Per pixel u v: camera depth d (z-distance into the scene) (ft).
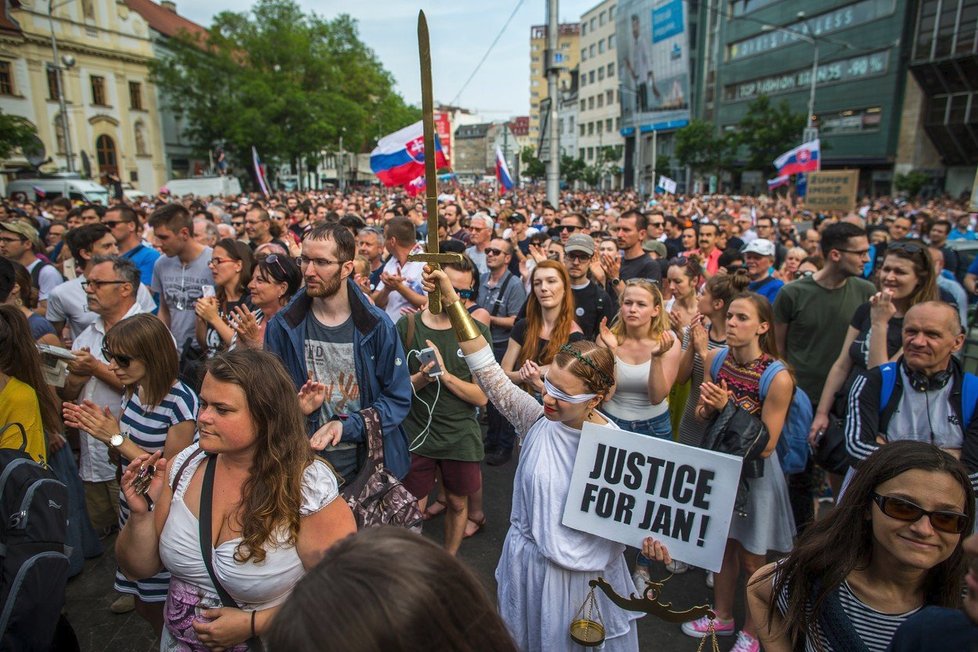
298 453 6.50
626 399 11.98
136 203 70.18
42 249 21.08
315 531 6.50
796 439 11.24
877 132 138.00
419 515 8.57
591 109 268.62
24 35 121.49
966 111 120.98
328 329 9.76
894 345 11.75
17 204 49.26
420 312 13.05
